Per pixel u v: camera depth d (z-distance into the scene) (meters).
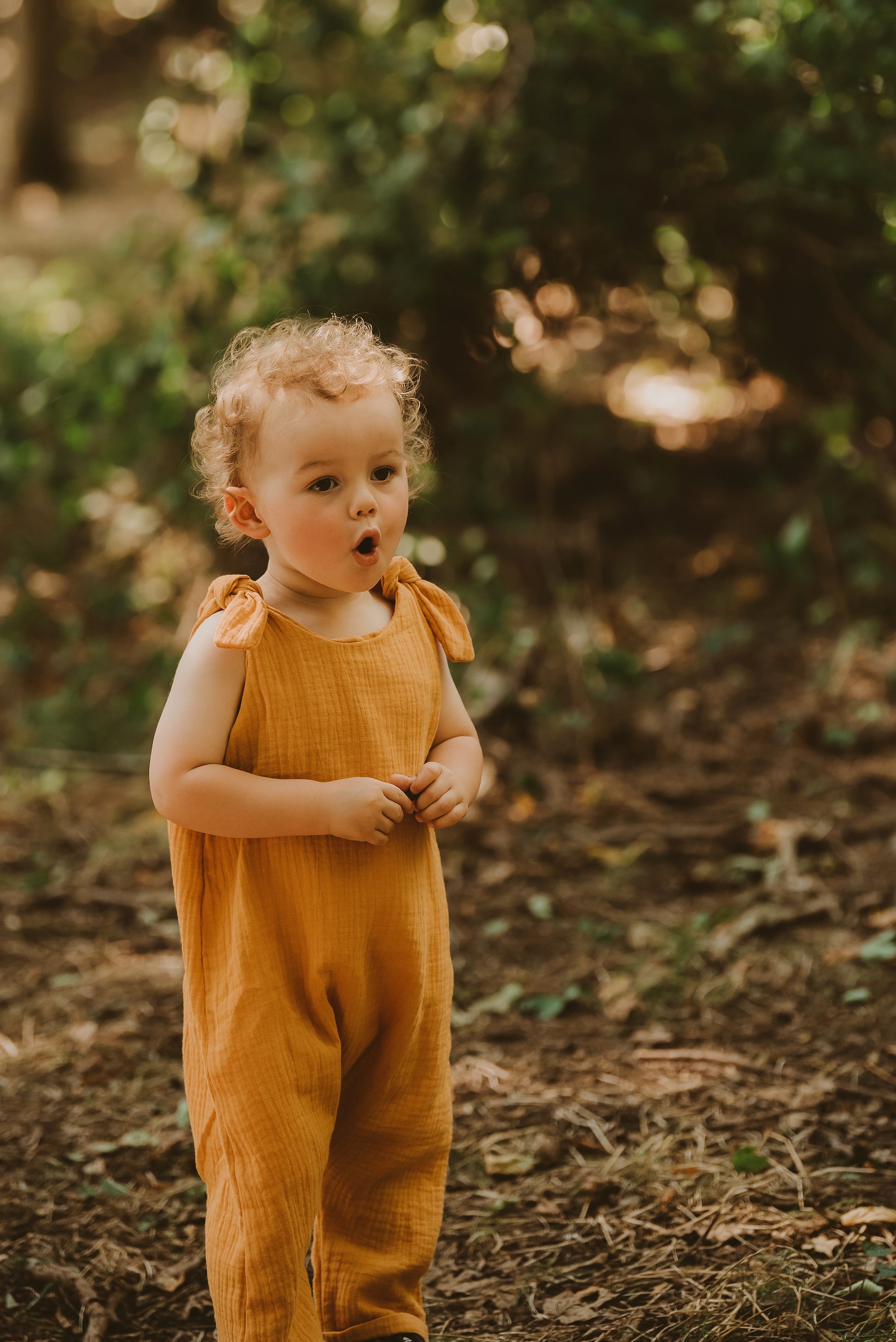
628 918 3.66
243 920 1.76
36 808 4.60
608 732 4.71
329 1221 1.95
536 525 6.08
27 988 3.46
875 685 4.99
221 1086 1.77
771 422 6.61
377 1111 1.90
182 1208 2.53
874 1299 2.13
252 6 5.50
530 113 5.09
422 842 1.87
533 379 5.79
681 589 5.96
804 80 4.75
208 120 5.47
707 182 5.26
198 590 5.71
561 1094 2.84
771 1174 2.50
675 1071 2.92
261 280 5.46
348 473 1.72
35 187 14.82
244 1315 1.73
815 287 5.45
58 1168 2.66
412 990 1.83
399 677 1.83
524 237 5.10
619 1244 2.35
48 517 6.28
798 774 4.47
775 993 3.22
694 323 5.84
